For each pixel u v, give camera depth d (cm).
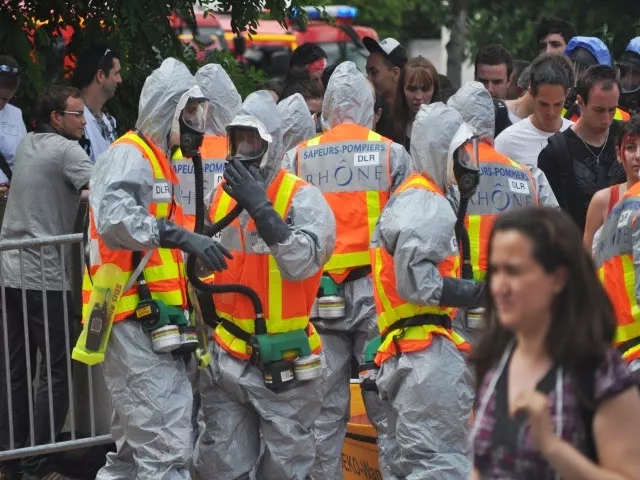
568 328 836
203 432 1529
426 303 1460
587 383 829
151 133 1448
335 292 1705
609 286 1523
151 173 1430
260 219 1403
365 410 1797
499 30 4006
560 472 812
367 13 5222
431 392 1496
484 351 888
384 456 1627
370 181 1738
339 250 1714
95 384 1752
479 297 1464
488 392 871
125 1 2436
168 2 2514
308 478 1554
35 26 2427
